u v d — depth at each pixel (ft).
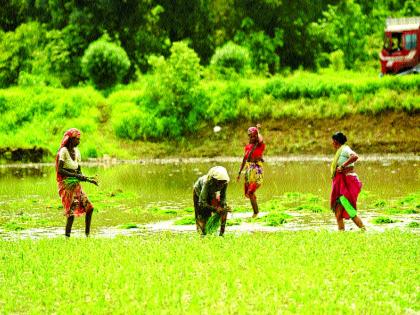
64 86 418.72
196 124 341.82
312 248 101.30
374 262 91.81
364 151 302.86
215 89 353.92
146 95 356.59
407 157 286.46
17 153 320.29
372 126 316.60
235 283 82.79
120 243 110.73
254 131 151.74
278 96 345.72
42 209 172.55
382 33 459.32
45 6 458.91
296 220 144.87
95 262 95.55
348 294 77.51
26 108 361.30
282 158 300.40
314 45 445.78
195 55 349.00
